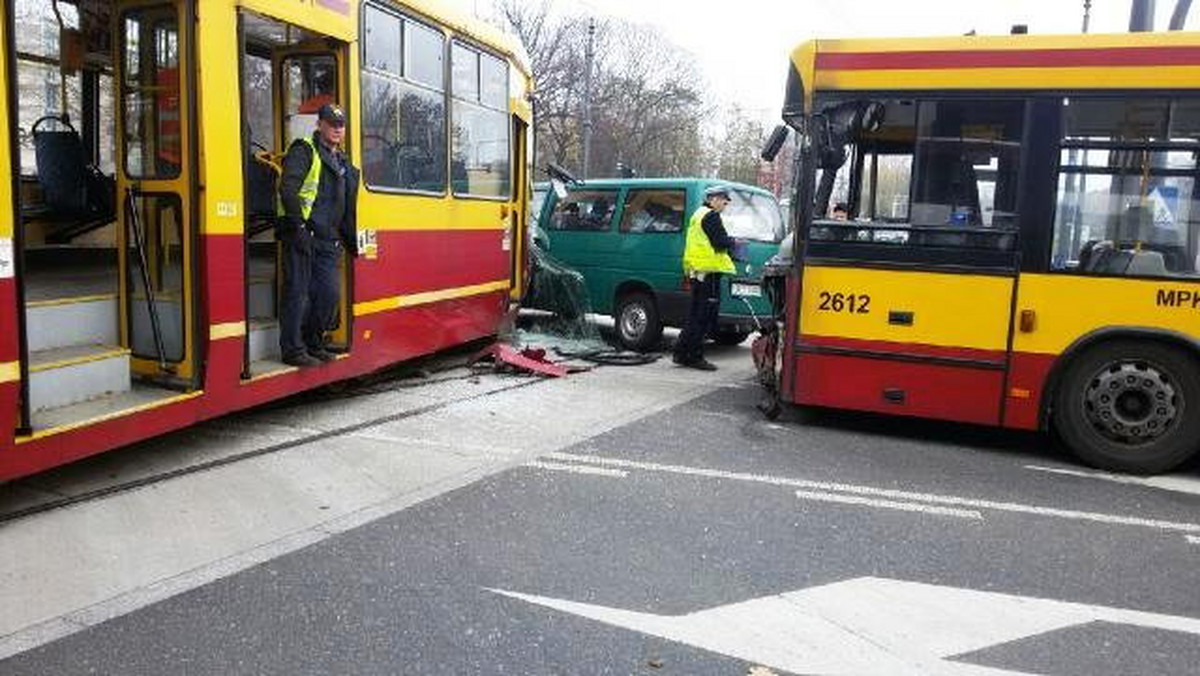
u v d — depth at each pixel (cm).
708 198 1114
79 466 636
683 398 941
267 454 682
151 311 637
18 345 503
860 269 791
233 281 651
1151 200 720
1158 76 711
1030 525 595
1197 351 708
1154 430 722
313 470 649
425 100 903
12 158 494
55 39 716
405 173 873
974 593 485
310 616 435
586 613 446
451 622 433
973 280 758
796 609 458
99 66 715
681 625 437
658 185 1246
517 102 1156
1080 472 727
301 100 785
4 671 379
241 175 652
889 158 784
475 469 668
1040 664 412
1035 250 742
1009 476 707
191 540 518
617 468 684
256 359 737
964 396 767
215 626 422
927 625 446
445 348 1002
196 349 626
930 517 603
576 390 960
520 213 1191
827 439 796
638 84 4584
